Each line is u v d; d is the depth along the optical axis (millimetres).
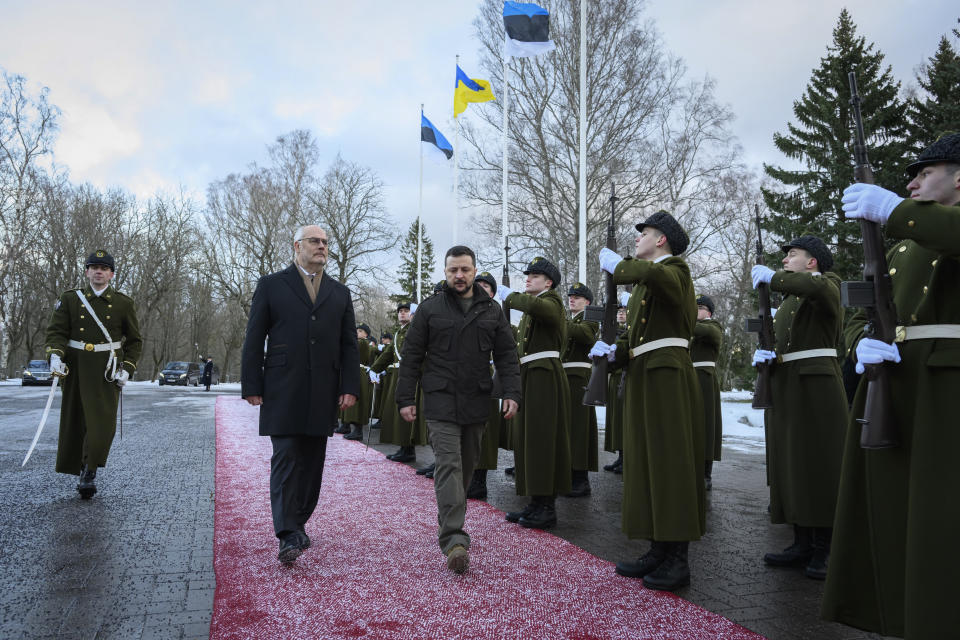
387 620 2865
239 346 45750
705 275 25453
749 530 4848
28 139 35094
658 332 3656
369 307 39688
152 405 17016
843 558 2426
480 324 4016
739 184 24000
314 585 3318
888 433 2240
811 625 2928
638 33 21906
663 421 3506
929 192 2311
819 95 20109
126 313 5605
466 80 15086
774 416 4156
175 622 2848
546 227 24312
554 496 4773
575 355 6082
